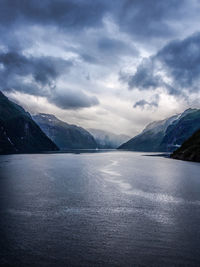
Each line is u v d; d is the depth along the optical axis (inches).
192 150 5777.6
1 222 1072.8
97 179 2427.4
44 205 1366.9
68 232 960.9
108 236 920.9
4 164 4065.0
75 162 4862.2
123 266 706.8
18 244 850.1
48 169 3351.4
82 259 746.2
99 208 1311.5
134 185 2069.4
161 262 727.7
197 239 892.0
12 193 1686.8
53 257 758.5
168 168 3654.0
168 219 1124.5
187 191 1797.5
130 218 1141.1
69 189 1860.2
